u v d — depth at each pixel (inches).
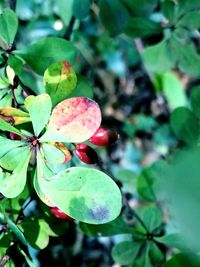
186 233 7.3
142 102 18.8
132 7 10.1
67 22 11.2
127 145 17.5
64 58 8.5
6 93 7.7
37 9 14.2
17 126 7.3
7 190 6.9
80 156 7.7
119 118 18.6
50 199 6.8
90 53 17.1
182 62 10.8
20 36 14.3
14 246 7.8
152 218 9.2
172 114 9.9
